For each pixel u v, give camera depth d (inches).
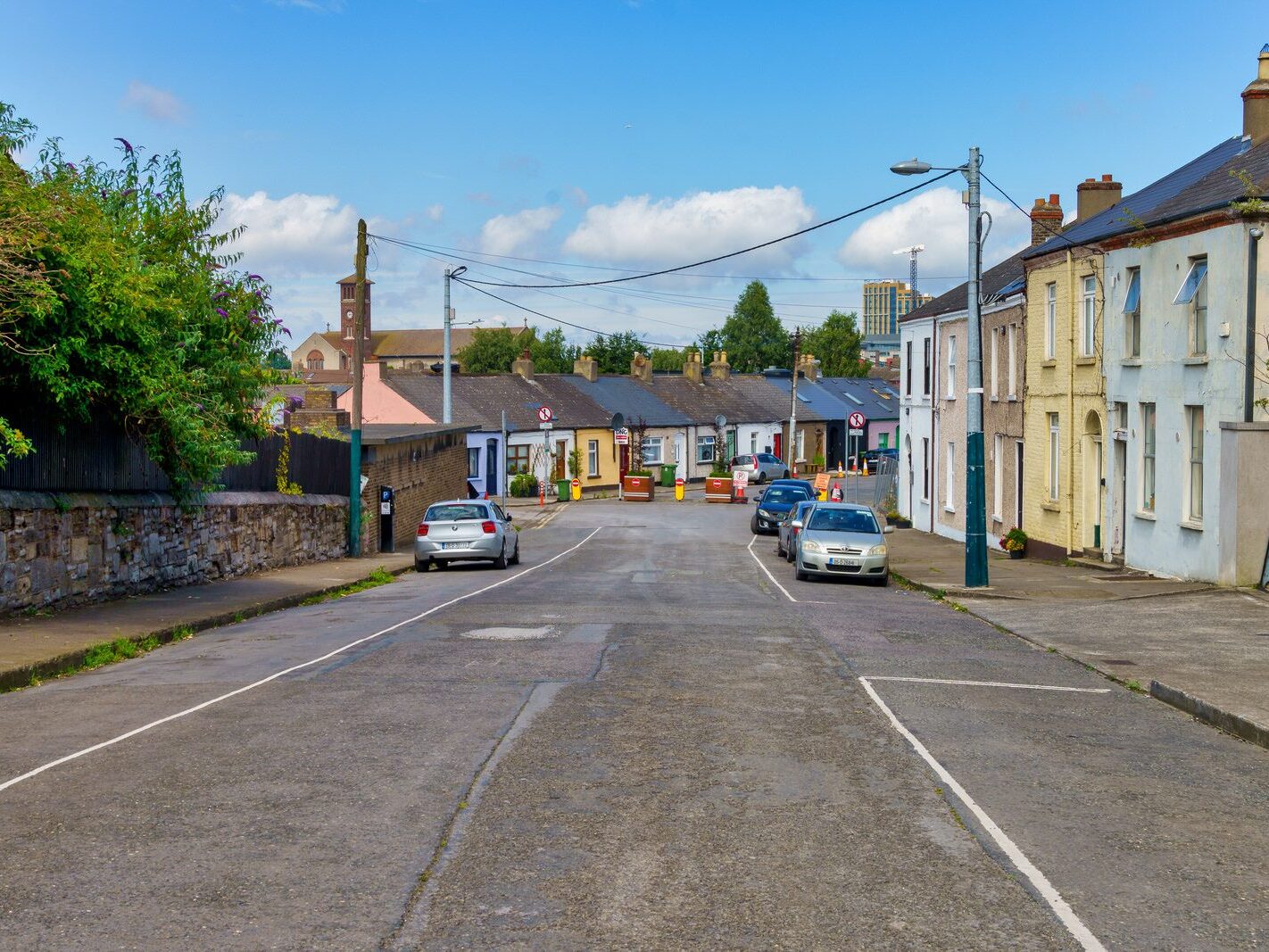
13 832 260.5
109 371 643.5
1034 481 1128.8
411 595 843.4
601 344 3922.2
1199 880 242.7
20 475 614.2
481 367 3791.8
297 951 197.3
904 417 1684.3
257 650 558.3
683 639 583.5
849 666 512.1
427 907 217.3
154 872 235.1
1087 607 751.7
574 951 198.5
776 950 200.5
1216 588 776.3
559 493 2374.5
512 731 365.7
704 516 2004.2
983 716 411.2
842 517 1007.0
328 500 1167.0
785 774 318.3
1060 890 234.1
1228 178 833.5
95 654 524.1
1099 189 1266.0
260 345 794.2
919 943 204.7
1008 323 1229.1
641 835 262.5
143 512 754.8
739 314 4584.2
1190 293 814.5
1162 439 860.6
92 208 638.5
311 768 317.4
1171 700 451.8
